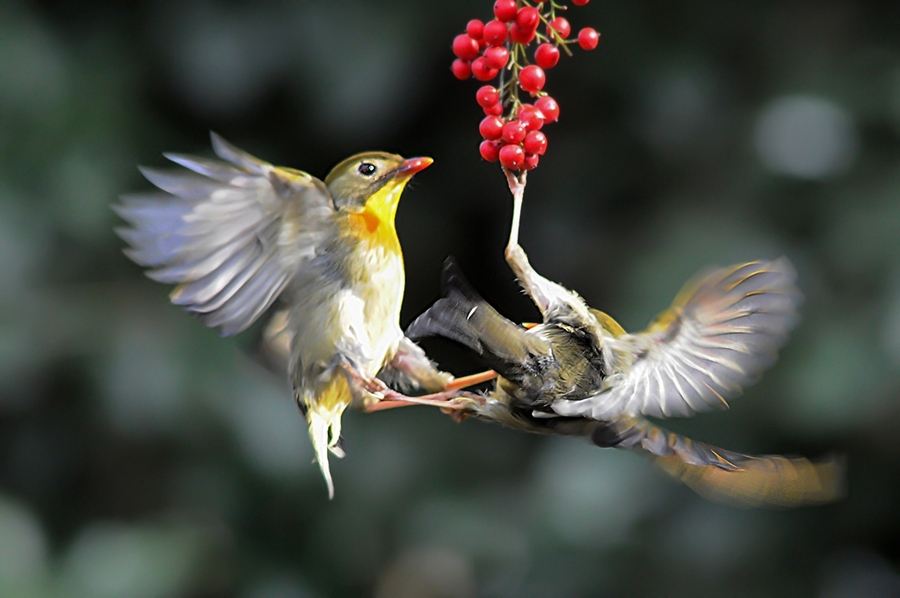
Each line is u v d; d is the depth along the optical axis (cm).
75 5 1106
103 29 1106
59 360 1051
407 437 1126
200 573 1074
